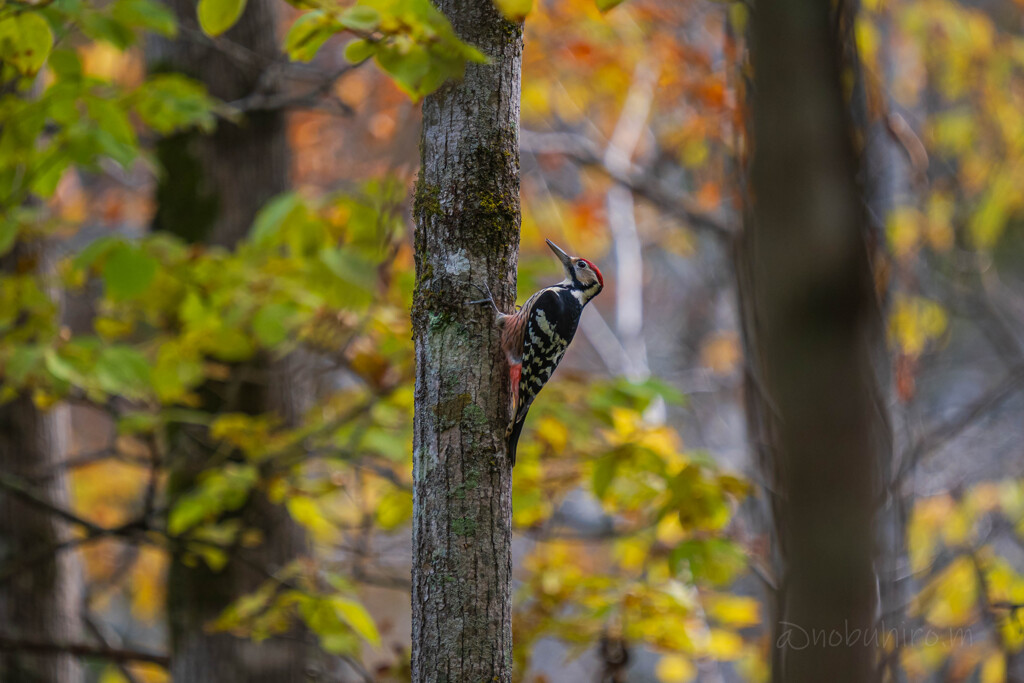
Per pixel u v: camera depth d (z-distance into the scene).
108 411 10.98
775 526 3.87
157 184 13.20
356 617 9.25
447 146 6.98
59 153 8.97
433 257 6.98
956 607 12.08
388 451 10.59
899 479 7.54
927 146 20.73
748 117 3.77
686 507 9.37
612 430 10.92
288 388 12.91
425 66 6.21
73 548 13.12
